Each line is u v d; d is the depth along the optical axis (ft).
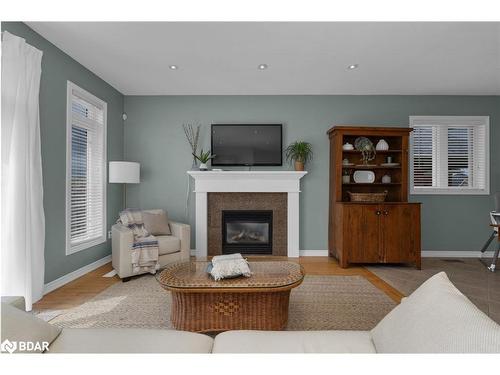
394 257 11.75
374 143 13.80
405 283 9.98
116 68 10.81
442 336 2.62
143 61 10.18
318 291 9.12
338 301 8.32
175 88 12.99
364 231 11.78
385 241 11.77
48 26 7.96
